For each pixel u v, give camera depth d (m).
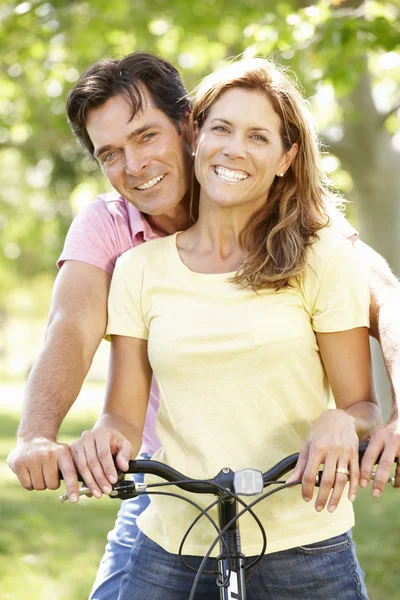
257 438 4.02
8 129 17.69
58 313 4.58
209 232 4.27
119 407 4.33
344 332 4.04
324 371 4.19
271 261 4.07
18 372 60.25
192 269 4.25
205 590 4.25
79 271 4.77
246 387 4.00
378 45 9.50
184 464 4.13
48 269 46.94
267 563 4.09
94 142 4.81
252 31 10.51
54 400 4.12
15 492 13.34
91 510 12.24
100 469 3.71
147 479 4.36
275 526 4.08
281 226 4.11
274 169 4.19
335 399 4.16
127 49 15.60
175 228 5.01
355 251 4.16
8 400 30.16
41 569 9.10
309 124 4.29
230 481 3.66
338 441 3.61
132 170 4.73
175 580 4.27
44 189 32.09
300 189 4.24
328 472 3.58
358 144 18.36
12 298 71.31
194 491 3.69
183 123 4.85
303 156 4.27
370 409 4.01
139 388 4.35
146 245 4.40
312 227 4.17
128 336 4.32
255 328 3.98
